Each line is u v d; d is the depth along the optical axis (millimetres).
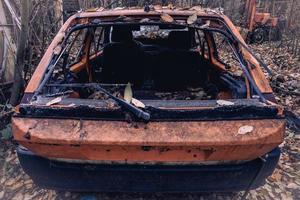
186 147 2072
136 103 2166
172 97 3740
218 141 2037
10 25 4707
